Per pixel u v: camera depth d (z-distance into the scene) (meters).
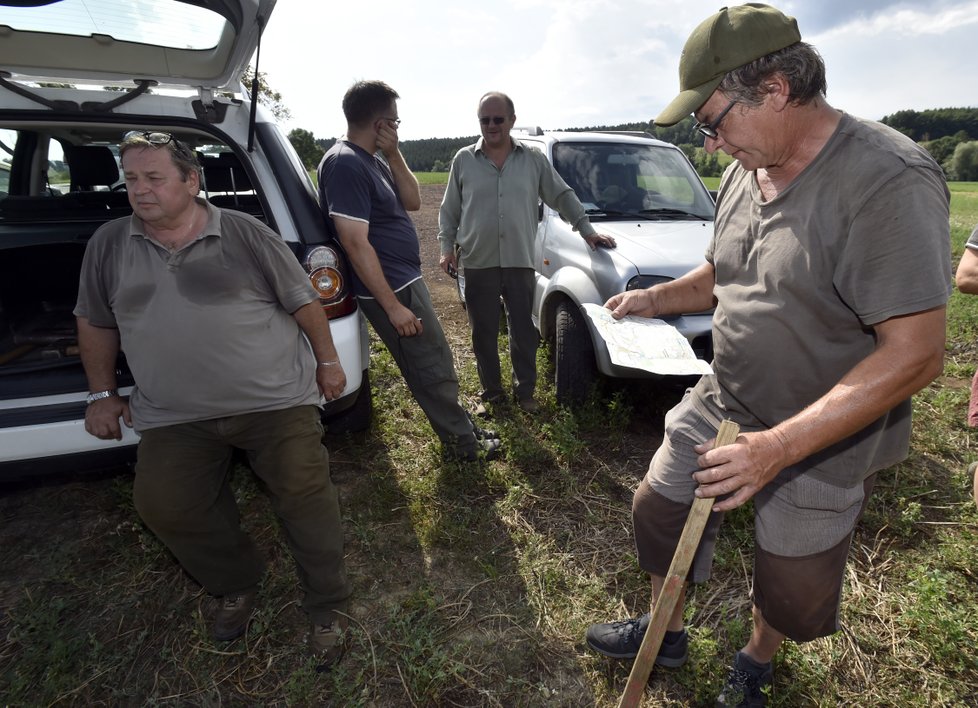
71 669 2.06
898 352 1.19
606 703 1.94
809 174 1.30
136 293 1.77
